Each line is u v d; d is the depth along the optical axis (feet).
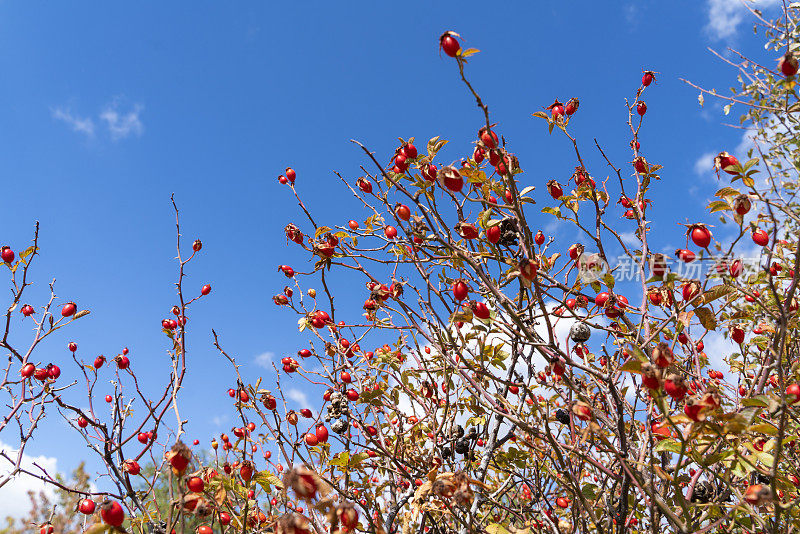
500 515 9.46
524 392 7.75
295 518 4.29
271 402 8.14
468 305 6.45
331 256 8.46
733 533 6.91
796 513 5.47
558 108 7.95
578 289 6.47
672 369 5.07
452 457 8.57
